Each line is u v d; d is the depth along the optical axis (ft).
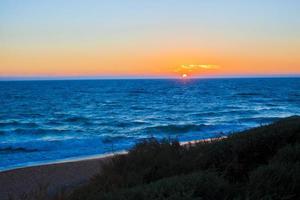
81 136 90.63
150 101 227.20
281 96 265.75
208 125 103.55
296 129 26.58
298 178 16.99
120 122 123.34
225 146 24.08
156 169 23.04
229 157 22.80
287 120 33.19
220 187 16.74
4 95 291.99
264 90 364.38
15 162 53.57
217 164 22.25
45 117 145.89
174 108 177.37
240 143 23.93
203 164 22.27
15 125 121.90
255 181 16.97
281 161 20.10
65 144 73.46
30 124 123.65
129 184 20.18
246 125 106.83
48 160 54.60
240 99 237.66
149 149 27.37
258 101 219.41
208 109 169.58
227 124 109.29
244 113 148.46
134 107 186.39
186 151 26.23
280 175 17.13
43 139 86.58
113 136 84.74
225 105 191.62
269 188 16.08
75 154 60.03
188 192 14.97
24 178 39.86
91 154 59.21
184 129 98.84
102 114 154.61
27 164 51.49
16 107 189.98
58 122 128.47
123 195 15.78
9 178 39.91
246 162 22.89
